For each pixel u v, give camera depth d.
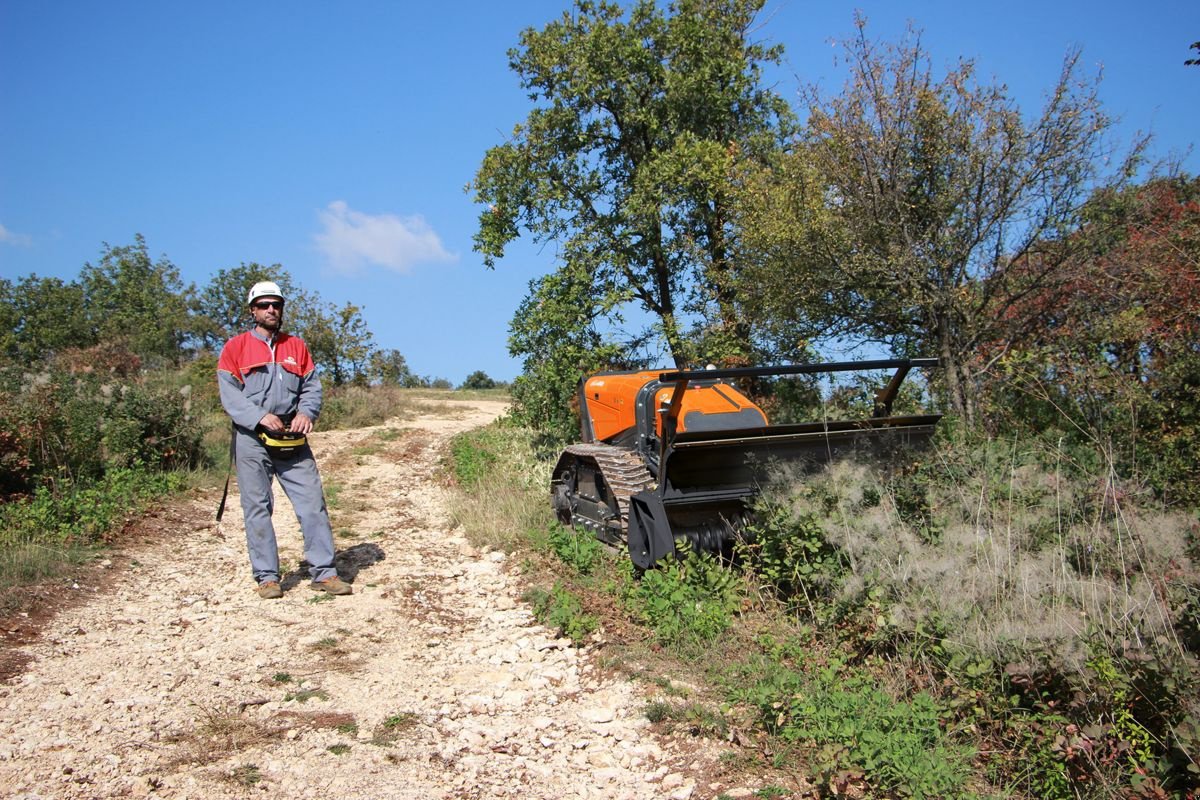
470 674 5.11
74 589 6.48
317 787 3.75
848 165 8.76
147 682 4.84
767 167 12.45
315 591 6.76
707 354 12.46
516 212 14.57
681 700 4.59
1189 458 5.98
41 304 40.62
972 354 8.75
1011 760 3.82
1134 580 4.41
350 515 9.80
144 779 3.76
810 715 4.03
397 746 4.16
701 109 14.49
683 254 14.27
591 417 8.79
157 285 42.03
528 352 14.33
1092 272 8.25
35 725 4.24
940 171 8.73
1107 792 3.40
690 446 6.11
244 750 4.06
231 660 5.24
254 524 6.59
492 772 3.92
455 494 10.52
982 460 6.10
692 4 14.27
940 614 4.61
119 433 10.42
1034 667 4.03
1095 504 5.05
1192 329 6.87
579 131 14.54
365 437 16.73
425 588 6.95
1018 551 4.86
